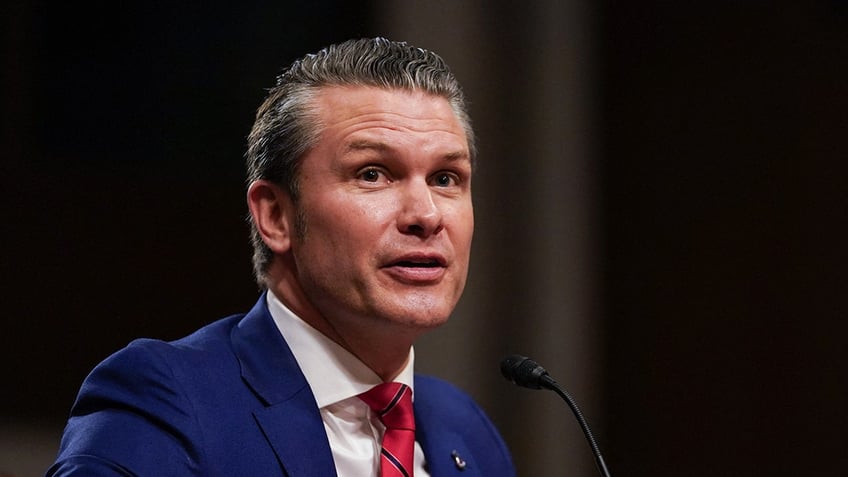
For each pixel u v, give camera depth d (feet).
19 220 31.73
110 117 32.83
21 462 30.83
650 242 39.52
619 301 39.14
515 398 35.27
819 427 38.09
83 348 32.17
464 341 34.91
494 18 36.19
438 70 16.06
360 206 15.02
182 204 33.42
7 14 31.76
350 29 34.81
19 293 31.63
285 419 15.24
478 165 35.73
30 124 31.99
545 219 36.83
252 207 16.33
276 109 16.15
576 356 37.27
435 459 17.74
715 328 39.14
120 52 32.96
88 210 32.48
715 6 39.70
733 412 38.78
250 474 14.56
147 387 14.57
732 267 39.17
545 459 35.45
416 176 15.26
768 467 38.37
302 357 15.96
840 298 38.24
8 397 31.27
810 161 38.78
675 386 39.22
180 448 14.23
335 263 15.14
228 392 15.21
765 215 39.01
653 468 39.01
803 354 38.45
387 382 16.31
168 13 33.47
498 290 35.65
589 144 38.34
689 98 39.75
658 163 39.70
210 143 33.71
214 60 33.83
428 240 15.16
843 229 38.37
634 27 39.81
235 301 33.71
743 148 39.29
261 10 34.24
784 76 39.11
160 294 33.06
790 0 39.09
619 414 38.93
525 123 36.55
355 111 15.30
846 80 38.52
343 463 15.64
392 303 14.99
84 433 14.20
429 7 35.14
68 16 32.48
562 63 37.58
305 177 15.48
